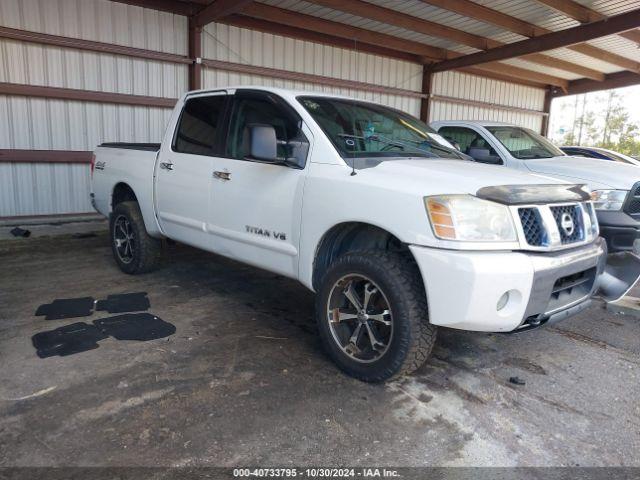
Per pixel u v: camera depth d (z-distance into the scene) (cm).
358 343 328
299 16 1005
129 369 329
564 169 598
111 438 255
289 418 279
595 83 1591
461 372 341
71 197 868
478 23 1054
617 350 383
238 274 564
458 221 276
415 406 296
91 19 823
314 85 1128
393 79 1272
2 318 413
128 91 882
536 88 1688
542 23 1050
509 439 266
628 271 442
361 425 275
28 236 759
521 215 290
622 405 304
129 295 480
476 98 1504
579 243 315
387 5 952
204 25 916
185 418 275
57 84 813
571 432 274
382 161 344
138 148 534
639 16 900
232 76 999
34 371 323
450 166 347
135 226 523
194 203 442
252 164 387
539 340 399
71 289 496
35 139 814
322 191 331
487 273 267
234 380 320
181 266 590
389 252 311
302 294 501
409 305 292
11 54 770
